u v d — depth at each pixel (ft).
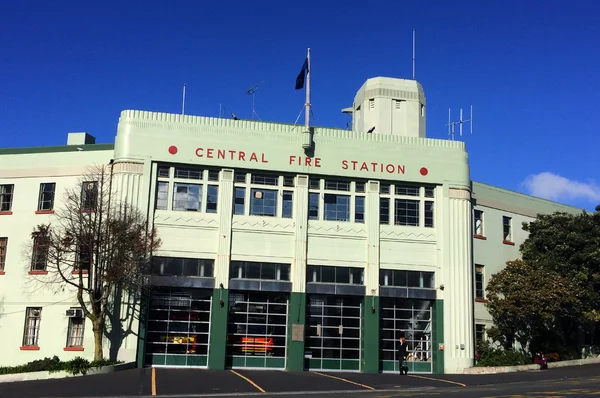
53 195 120.67
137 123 117.60
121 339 109.19
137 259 104.63
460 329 122.52
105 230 104.06
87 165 120.16
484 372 115.96
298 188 121.90
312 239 121.29
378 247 123.03
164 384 85.35
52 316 115.14
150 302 113.60
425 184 127.75
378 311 120.47
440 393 74.79
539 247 139.54
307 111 123.85
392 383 92.79
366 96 154.71
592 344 148.46
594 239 133.49
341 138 124.98
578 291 127.34
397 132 151.53
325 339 119.14
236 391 81.05
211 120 120.67
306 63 126.72
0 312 116.88
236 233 118.52
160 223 115.96
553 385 84.17
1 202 122.62
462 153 130.41
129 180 115.14
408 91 153.99
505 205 143.23
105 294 104.17
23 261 118.42
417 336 122.62
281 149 122.01
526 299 124.36
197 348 113.60
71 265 106.83
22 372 96.12
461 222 127.44
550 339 133.90
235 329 116.16
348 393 78.95
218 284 115.34
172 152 117.80
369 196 124.57
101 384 84.23
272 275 118.73
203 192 118.93
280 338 117.39
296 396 74.74
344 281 121.19
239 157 120.06
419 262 124.57
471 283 126.52
